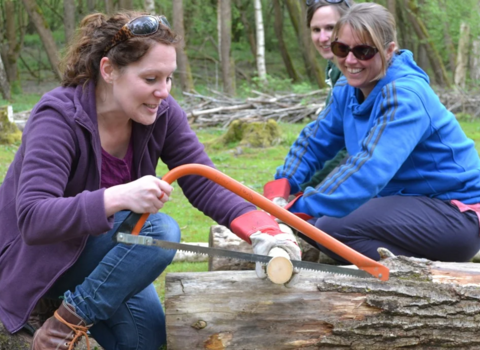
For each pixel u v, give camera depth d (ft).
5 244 8.84
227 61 58.29
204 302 8.79
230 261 11.42
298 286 8.84
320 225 11.10
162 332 9.57
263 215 8.82
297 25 72.28
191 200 9.37
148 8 56.18
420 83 10.41
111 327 9.32
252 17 86.33
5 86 55.36
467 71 62.80
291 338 8.82
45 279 8.56
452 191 10.77
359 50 10.31
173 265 15.03
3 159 28.53
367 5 10.57
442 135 10.58
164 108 9.04
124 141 8.98
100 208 7.51
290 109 41.39
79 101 8.41
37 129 8.16
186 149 9.38
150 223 8.83
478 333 8.79
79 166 8.41
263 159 30.19
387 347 8.82
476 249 10.85
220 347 8.79
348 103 11.48
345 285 8.80
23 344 9.01
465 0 56.18
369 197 9.77
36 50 81.30
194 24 74.49
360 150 10.19
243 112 41.04
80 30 8.64
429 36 61.72
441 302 8.75
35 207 7.65
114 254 8.54
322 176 12.92
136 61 7.98
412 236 10.61
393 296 8.79
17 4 65.77
